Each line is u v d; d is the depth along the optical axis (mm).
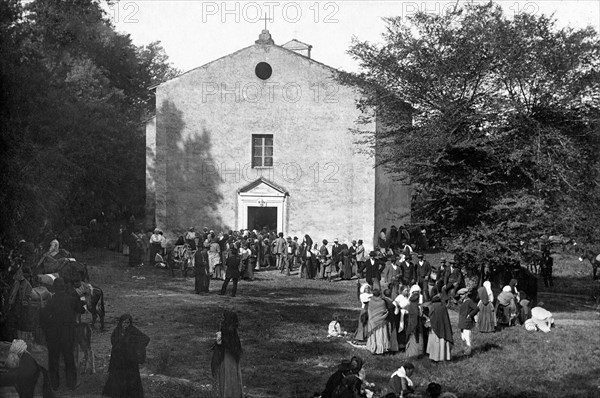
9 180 22062
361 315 21875
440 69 31266
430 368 19797
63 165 27109
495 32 31000
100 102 34750
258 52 42969
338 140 42656
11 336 16781
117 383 12953
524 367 20000
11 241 20422
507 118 31000
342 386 13305
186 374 17281
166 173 43031
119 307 25875
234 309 26656
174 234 42969
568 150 30531
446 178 30312
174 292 30141
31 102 24156
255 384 17031
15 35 24375
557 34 30906
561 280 37812
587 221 30578
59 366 15570
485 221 30594
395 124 32312
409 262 30000
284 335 22688
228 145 43125
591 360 20797
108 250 40156
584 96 30969
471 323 21375
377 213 42750
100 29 34219
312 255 36656
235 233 39750
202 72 43125
